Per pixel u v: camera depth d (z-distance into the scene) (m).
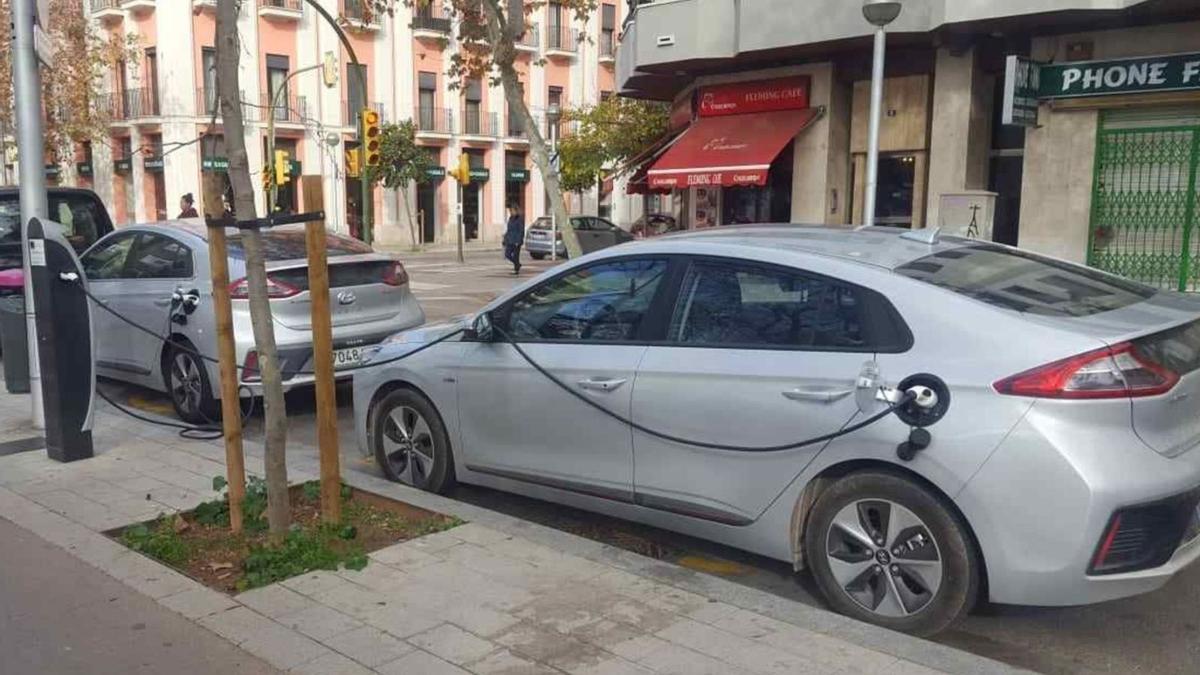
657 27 14.58
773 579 4.83
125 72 37.50
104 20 37.81
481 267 30.00
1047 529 3.63
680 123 17.48
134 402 8.98
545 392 5.11
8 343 8.30
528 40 45.06
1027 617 4.36
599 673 3.55
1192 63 10.62
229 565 4.63
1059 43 11.69
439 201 44.19
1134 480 3.59
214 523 5.19
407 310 8.50
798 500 4.28
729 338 4.52
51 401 6.33
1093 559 3.61
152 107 36.78
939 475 3.81
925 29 11.85
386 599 4.20
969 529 3.84
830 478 4.26
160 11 35.69
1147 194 11.34
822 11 12.53
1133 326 3.86
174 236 8.27
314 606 4.14
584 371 4.92
